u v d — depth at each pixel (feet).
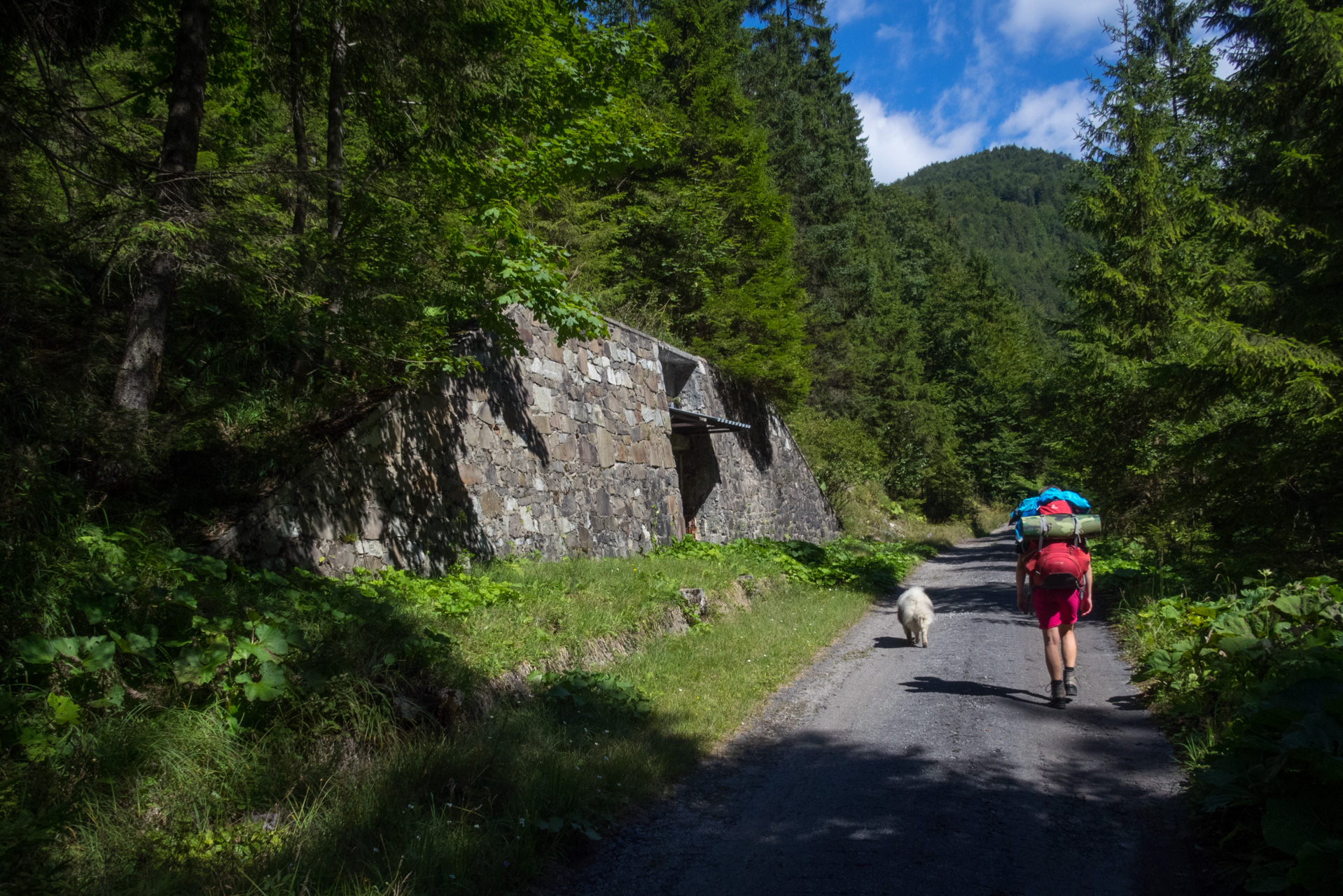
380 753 13.89
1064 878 10.80
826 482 102.68
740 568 41.96
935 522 139.54
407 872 10.46
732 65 85.25
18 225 18.45
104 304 21.80
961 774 15.11
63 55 19.70
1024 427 161.99
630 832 13.21
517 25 29.48
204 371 27.48
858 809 13.65
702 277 70.59
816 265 118.01
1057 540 20.04
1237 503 34.63
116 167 19.38
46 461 16.65
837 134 157.17
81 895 9.04
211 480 23.34
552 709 18.02
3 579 12.69
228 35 27.07
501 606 23.36
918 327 167.53
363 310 24.44
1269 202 35.65
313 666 14.97
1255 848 10.99
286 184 21.74
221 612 15.55
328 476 24.77
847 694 22.29
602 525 42.37
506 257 28.96
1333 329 31.35
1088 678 22.77
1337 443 30.25
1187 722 17.15
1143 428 55.06
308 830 11.35
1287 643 17.13
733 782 15.52
